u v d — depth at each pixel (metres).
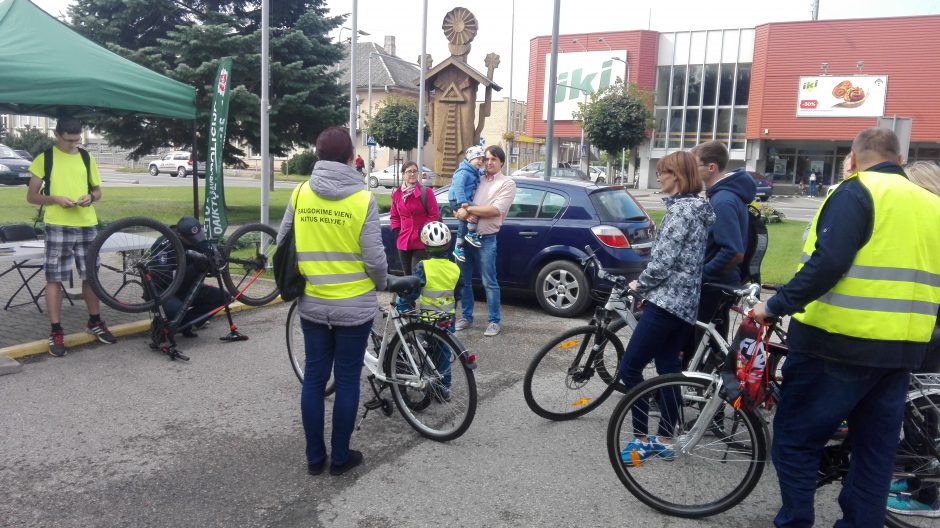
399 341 4.30
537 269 7.62
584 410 4.66
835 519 3.46
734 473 3.42
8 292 7.76
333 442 3.74
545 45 45.91
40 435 4.19
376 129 26.83
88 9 16.28
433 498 3.54
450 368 4.21
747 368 3.24
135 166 46.44
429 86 15.90
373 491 3.61
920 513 3.29
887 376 2.83
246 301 7.02
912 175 3.34
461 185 6.50
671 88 42.75
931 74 35.81
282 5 16.72
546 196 7.64
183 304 5.91
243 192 25.45
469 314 6.91
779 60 38.75
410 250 7.07
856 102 37.41
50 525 3.23
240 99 14.82
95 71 6.09
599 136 30.14
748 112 40.62
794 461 3.00
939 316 3.35
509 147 37.81
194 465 3.86
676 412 3.50
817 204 32.38
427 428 4.30
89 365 5.49
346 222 3.58
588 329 4.52
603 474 3.85
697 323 3.92
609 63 43.34
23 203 18.09
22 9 6.09
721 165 4.16
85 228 5.86
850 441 3.12
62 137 5.67
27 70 5.61
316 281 3.63
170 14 16.11
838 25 37.28
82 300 7.49
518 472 3.85
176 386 5.08
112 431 4.27
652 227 7.86
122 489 3.58
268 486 3.64
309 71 15.98
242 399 4.85
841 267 2.66
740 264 4.38
